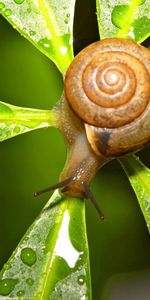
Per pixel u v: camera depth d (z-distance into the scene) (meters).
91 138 0.21
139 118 0.21
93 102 0.21
